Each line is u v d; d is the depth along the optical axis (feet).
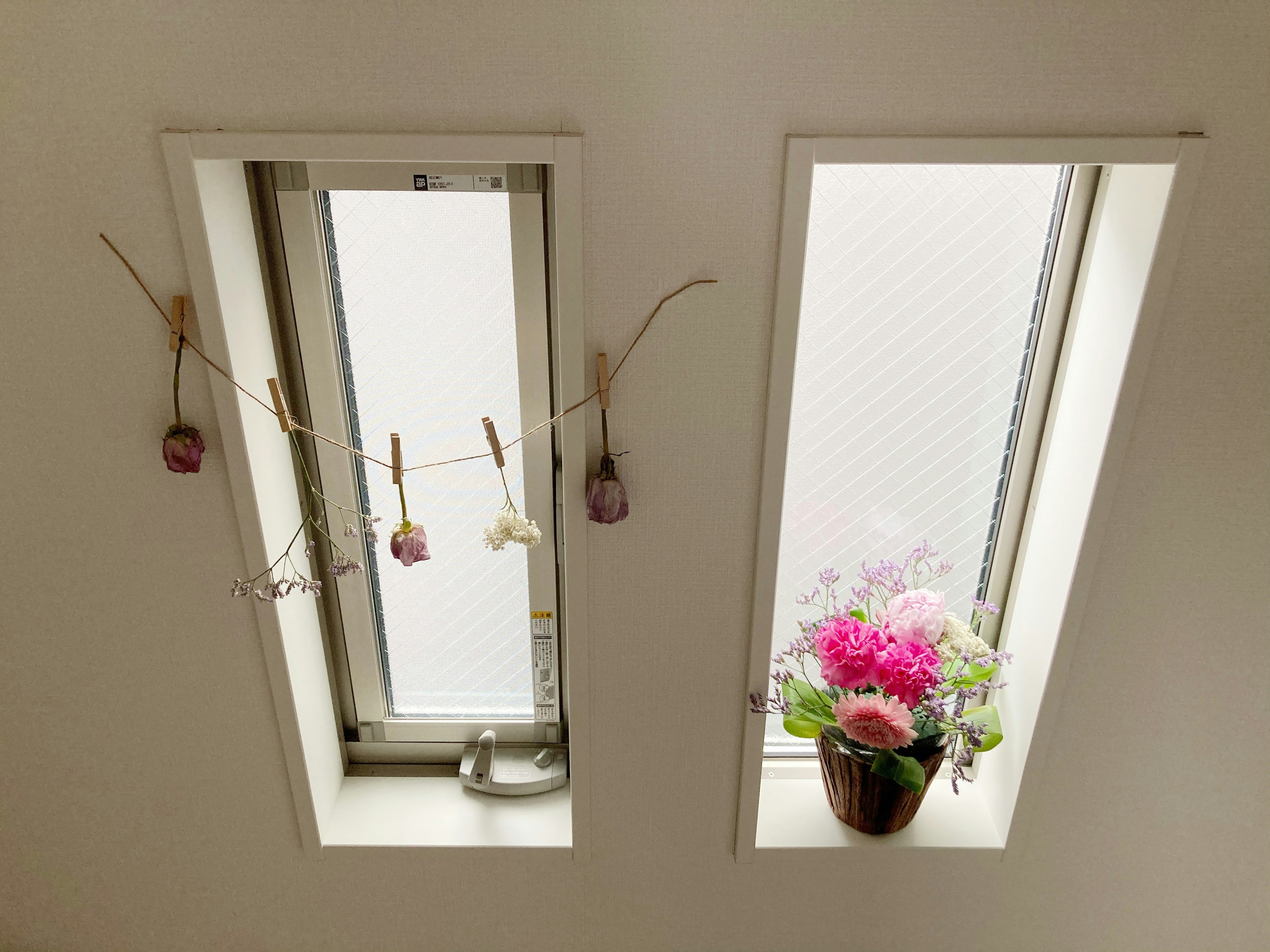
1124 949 5.70
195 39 3.62
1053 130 3.83
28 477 4.35
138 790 5.13
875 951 5.71
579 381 4.19
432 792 5.70
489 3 3.59
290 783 5.11
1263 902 5.51
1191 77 3.74
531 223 4.51
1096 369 4.48
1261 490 4.49
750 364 4.20
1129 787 5.18
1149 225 4.06
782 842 5.33
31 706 4.87
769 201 3.92
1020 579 5.27
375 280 4.72
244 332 4.29
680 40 3.65
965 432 5.16
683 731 4.99
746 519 4.49
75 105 3.70
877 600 5.49
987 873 5.43
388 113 3.76
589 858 5.34
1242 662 4.86
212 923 5.56
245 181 4.29
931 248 4.75
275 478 4.66
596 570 4.57
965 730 4.76
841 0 3.60
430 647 5.61
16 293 4.00
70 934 5.54
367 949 5.66
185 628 4.71
